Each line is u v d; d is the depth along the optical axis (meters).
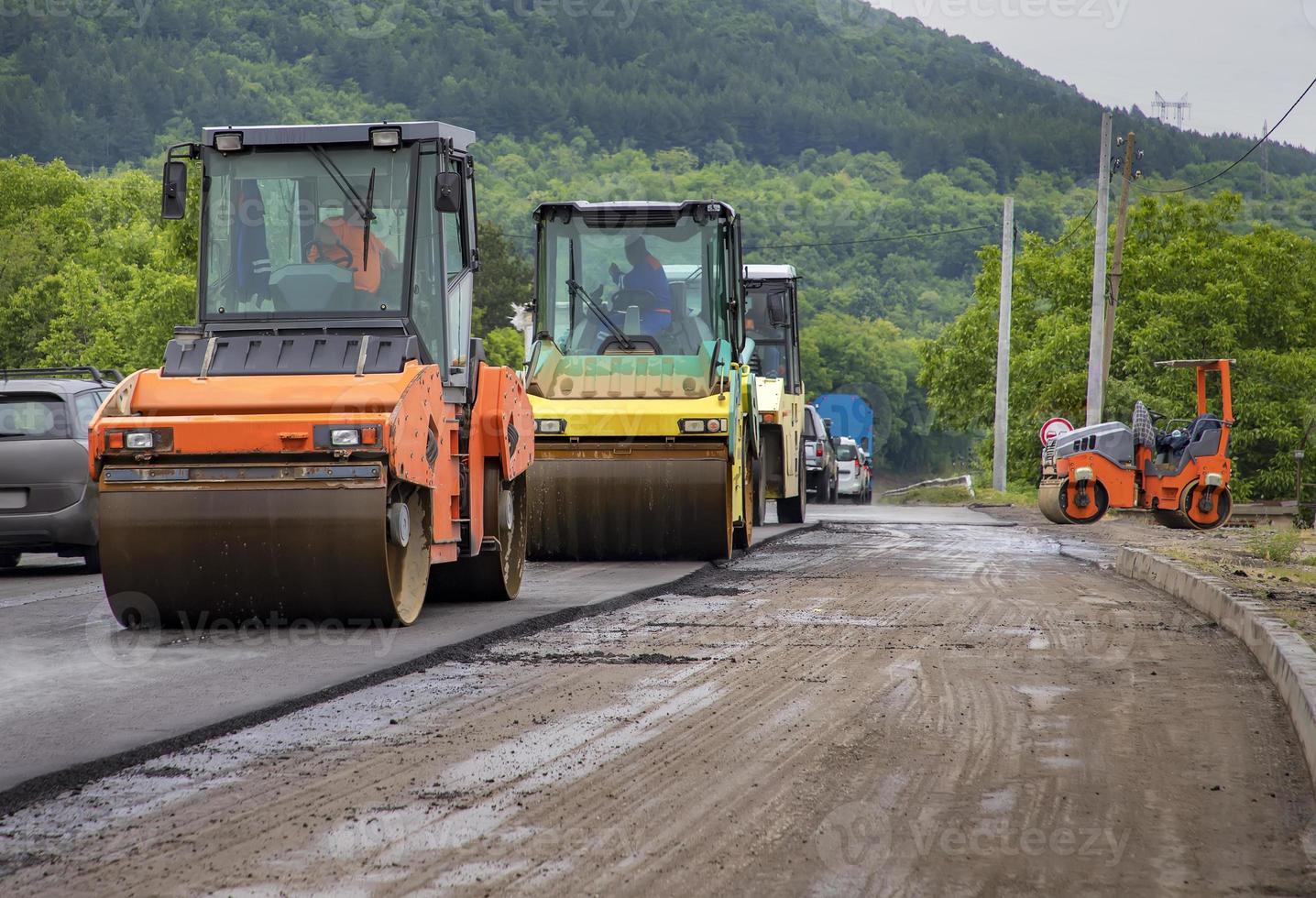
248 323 40.88
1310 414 194.12
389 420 36.28
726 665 32.66
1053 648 35.84
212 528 36.53
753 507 70.75
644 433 59.19
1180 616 43.47
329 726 25.69
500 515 44.78
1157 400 183.38
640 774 22.00
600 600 45.06
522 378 62.12
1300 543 66.88
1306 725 24.19
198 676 30.53
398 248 40.97
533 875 16.97
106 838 18.52
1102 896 16.48
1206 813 20.11
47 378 60.00
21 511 56.66
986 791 21.14
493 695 28.81
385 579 36.59
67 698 27.95
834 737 24.78
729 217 63.50
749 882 16.77
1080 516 95.25
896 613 42.91
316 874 16.98
